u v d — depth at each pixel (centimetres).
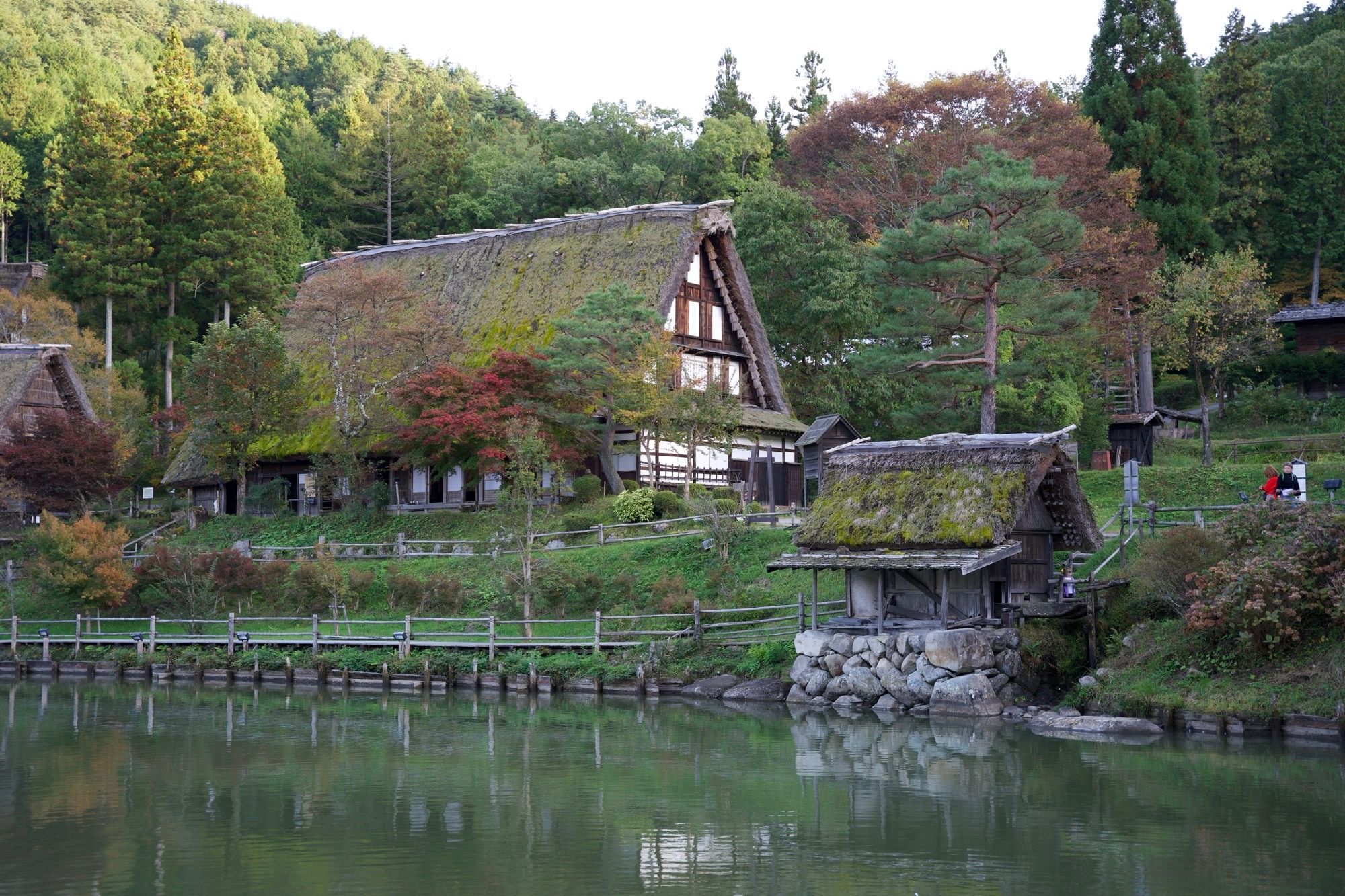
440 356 4997
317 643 3788
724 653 3306
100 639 4097
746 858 1691
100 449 5169
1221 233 6756
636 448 4675
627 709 3083
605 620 3566
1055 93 7019
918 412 4231
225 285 6938
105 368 6431
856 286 5641
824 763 2317
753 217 5778
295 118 11138
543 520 4412
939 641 2798
